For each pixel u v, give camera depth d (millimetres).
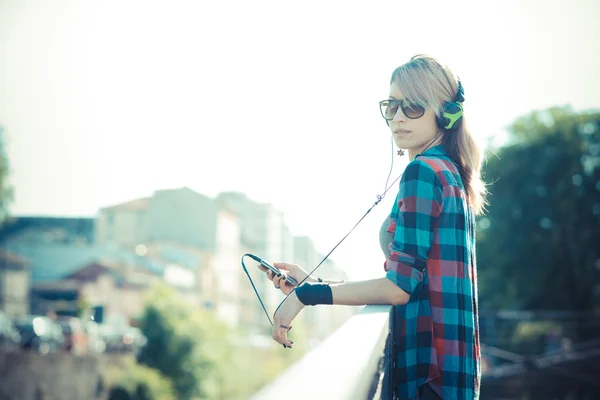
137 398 46531
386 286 2266
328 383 1220
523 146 42312
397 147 2688
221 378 53031
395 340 2453
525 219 41719
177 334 50500
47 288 62531
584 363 35875
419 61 2596
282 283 2699
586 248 40875
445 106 2564
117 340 48000
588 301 40562
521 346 38938
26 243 67688
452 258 2352
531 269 41125
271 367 59281
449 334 2336
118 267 65438
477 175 2666
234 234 86000
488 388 36031
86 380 43625
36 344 40969
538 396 35938
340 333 1831
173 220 78312
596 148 42500
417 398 2346
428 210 2322
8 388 36906
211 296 78812
